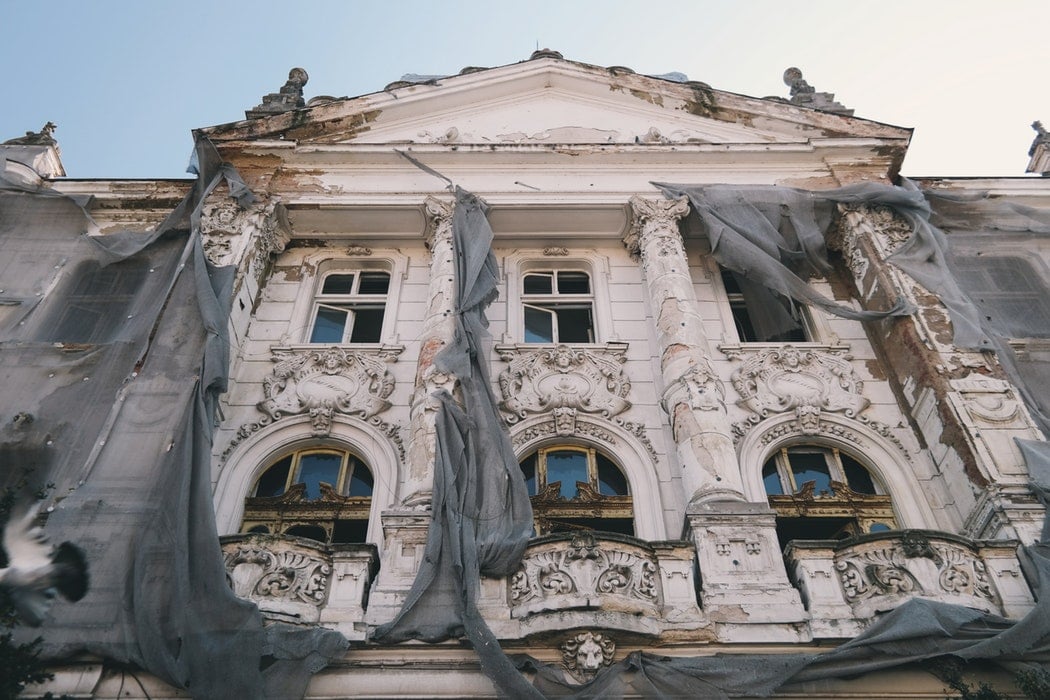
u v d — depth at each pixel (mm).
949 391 12773
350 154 16922
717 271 16500
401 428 13508
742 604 10070
